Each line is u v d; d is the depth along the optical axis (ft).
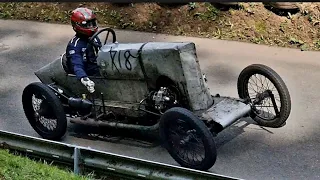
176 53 20.02
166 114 19.58
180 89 20.56
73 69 22.39
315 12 34.71
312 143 22.25
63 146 19.53
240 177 20.01
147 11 37.99
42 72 23.97
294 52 32.32
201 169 19.58
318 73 29.35
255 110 23.15
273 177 19.97
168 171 17.80
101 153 18.76
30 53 34.55
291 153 21.54
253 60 31.48
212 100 21.39
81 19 22.18
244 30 34.96
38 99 23.09
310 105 25.62
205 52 32.99
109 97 22.38
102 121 22.39
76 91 23.26
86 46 22.47
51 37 37.04
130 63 21.06
